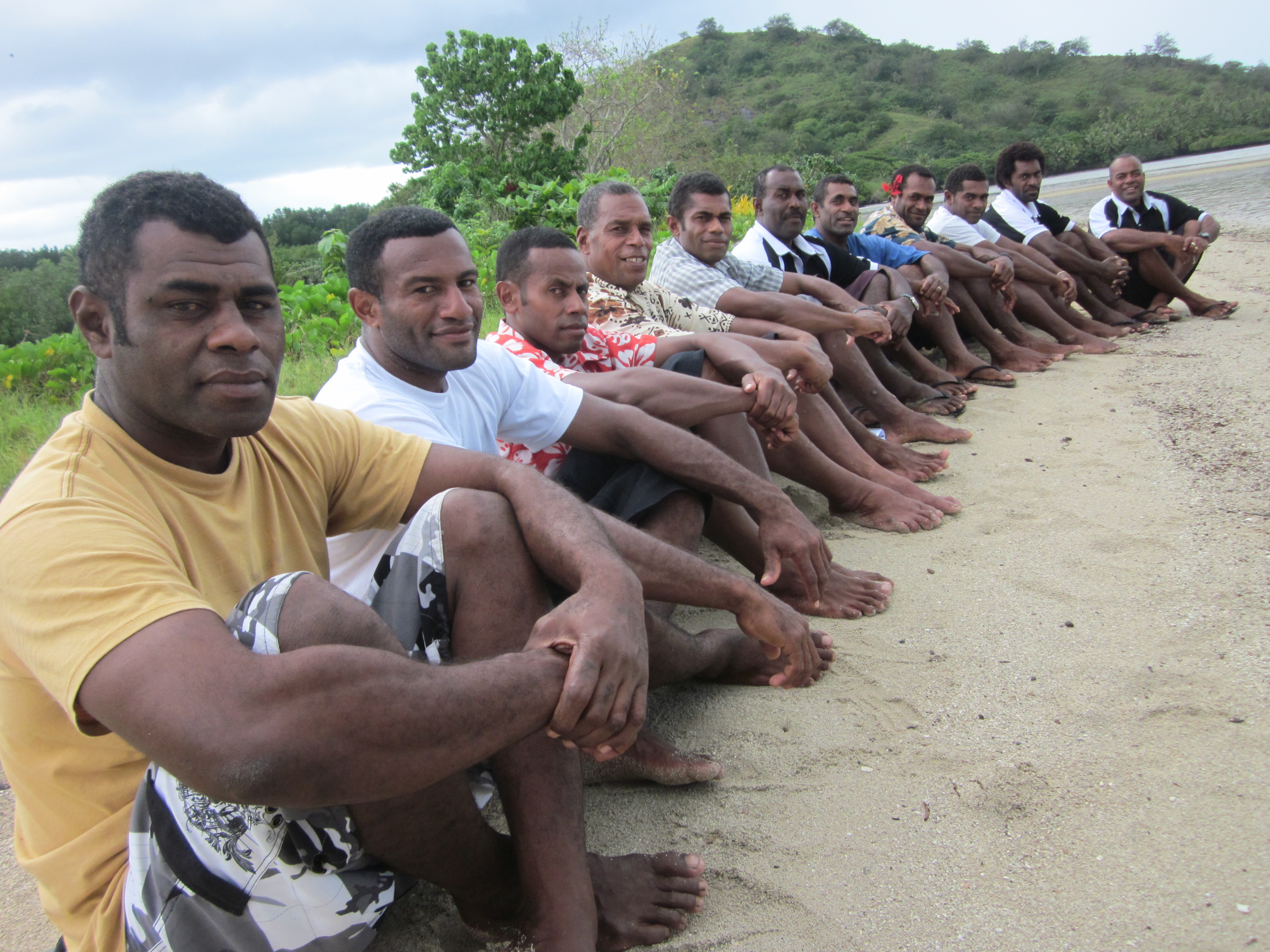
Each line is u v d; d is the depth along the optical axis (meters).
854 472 3.62
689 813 1.97
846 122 80.19
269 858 1.36
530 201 10.29
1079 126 76.88
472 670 1.33
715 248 4.55
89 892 1.45
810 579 2.51
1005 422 4.59
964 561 3.06
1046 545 3.12
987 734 2.12
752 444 2.97
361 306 2.47
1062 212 16.73
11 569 1.23
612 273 3.77
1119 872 1.67
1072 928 1.56
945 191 6.80
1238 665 2.26
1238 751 1.94
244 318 1.43
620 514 2.57
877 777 2.02
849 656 2.53
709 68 102.62
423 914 1.76
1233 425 4.19
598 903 1.66
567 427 2.63
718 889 1.76
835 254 5.39
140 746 1.16
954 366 5.45
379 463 1.85
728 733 2.23
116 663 1.16
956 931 1.59
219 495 1.53
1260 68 88.19
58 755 1.41
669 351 3.29
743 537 2.84
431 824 1.46
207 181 1.45
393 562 1.73
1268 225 12.26
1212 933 1.50
